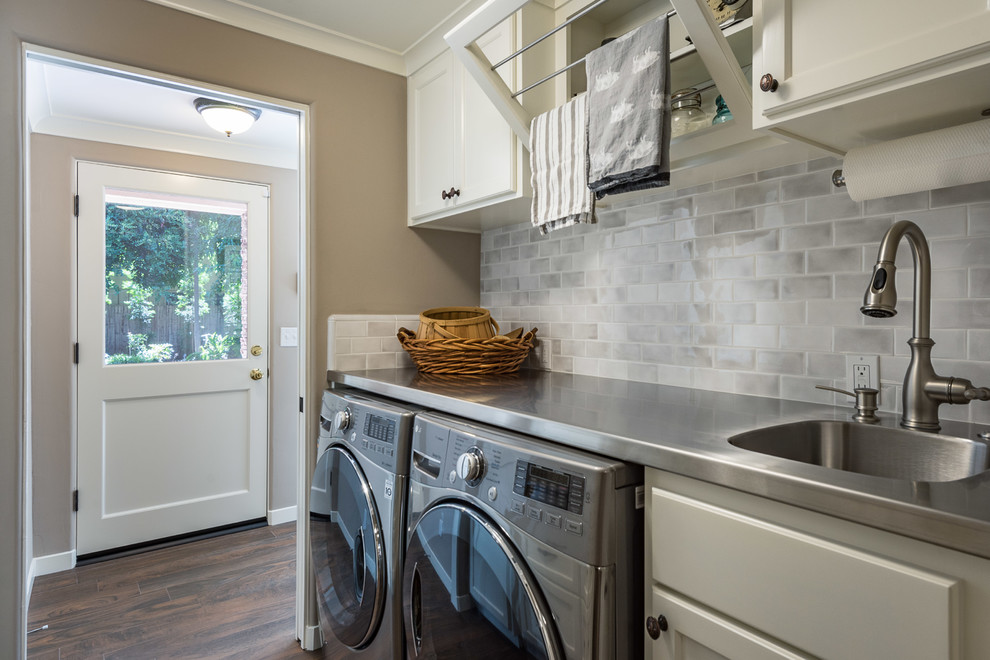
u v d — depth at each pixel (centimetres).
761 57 105
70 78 223
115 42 170
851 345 130
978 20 77
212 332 305
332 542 174
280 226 319
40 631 206
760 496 78
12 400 155
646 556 94
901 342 122
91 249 270
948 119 103
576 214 144
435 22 197
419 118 220
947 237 116
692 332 164
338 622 167
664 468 89
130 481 281
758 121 106
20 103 156
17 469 155
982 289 111
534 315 219
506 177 174
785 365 142
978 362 111
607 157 130
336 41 208
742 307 151
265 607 225
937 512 61
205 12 184
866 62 89
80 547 268
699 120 143
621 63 128
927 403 107
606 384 173
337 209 211
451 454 125
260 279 315
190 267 299
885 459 110
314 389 206
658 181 126
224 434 306
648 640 93
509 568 104
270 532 302
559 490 98
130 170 279
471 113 190
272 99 197
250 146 309
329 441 183
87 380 269
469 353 188
